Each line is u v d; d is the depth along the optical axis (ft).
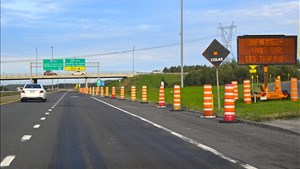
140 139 43.57
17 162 31.45
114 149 37.22
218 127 54.65
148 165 30.30
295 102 86.69
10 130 51.16
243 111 73.05
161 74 373.81
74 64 307.37
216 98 110.83
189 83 278.05
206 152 35.60
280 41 92.94
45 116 72.23
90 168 29.37
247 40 92.48
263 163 30.86
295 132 46.68
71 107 100.07
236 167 29.55
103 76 362.94
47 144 40.09
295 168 29.17
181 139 43.47
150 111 85.40
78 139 43.50
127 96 187.01
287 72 256.93
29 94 128.67
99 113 79.87
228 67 255.29
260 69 227.20
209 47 77.77
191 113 79.71
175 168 29.25
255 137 44.78
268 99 95.04
